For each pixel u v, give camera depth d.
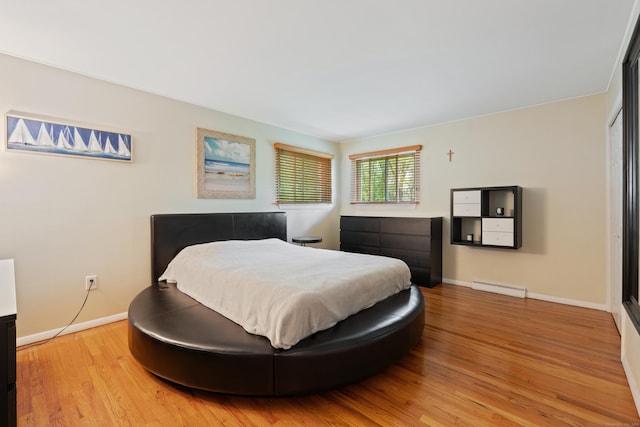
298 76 2.62
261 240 3.53
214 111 3.49
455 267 4.04
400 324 1.98
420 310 2.24
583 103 3.10
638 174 1.74
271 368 1.59
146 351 1.83
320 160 4.93
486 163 3.73
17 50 2.18
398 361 2.04
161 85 2.82
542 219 3.36
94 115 2.62
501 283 3.65
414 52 2.21
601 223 3.03
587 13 1.76
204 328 1.87
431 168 4.22
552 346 2.27
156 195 3.02
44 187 2.38
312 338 1.72
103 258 2.69
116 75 2.60
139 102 2.89
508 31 1.95
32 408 1.59
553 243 3.30
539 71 2.53
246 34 1.98
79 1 1.64
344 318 1.97
